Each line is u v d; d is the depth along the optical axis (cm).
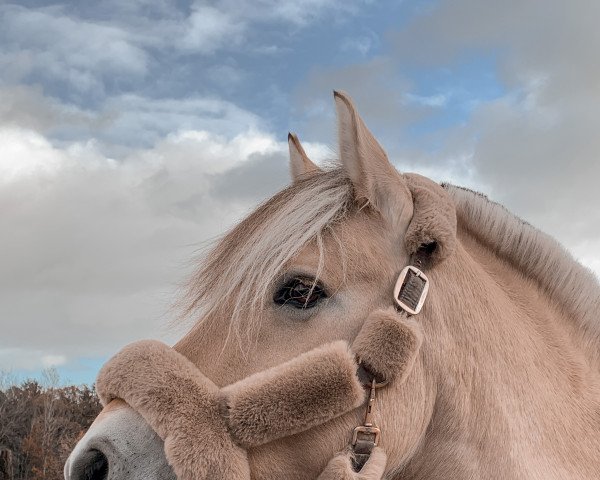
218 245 279
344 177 278
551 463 264
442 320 268
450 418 264
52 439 2559
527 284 304
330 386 239
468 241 305
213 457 231
